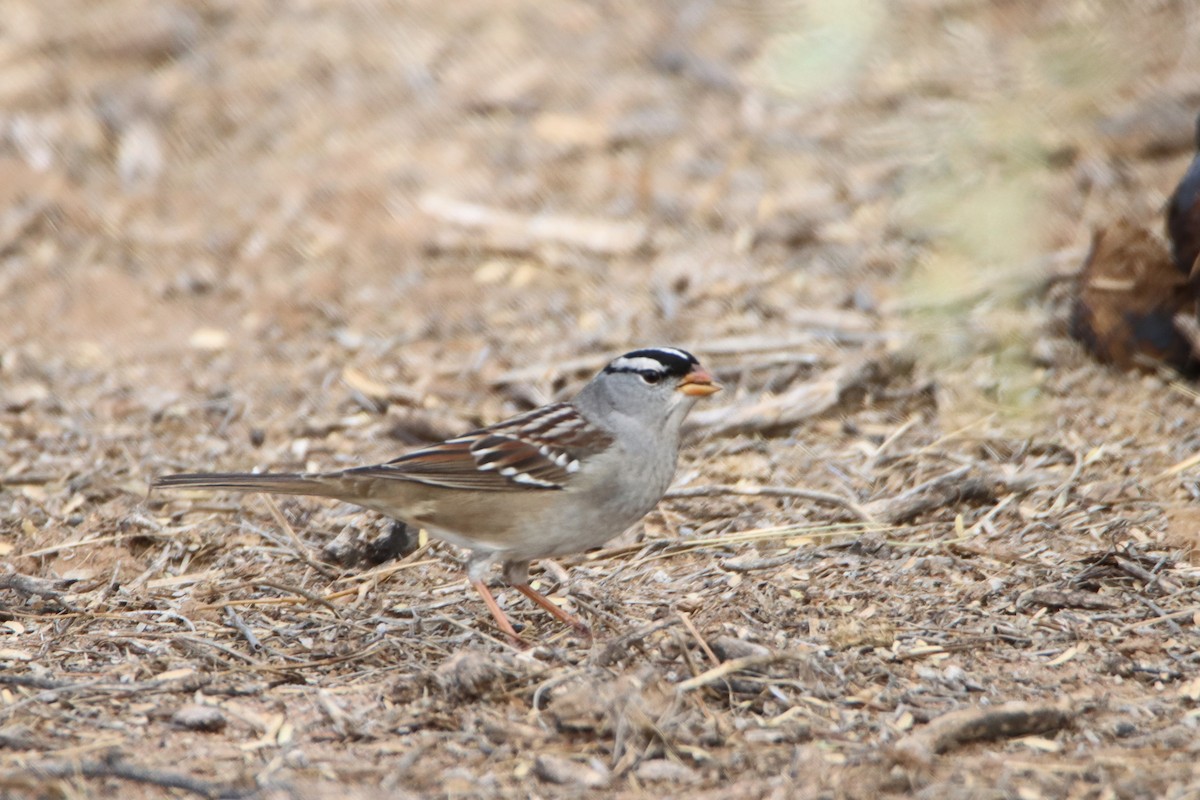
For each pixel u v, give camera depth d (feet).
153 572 30.83
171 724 23.67
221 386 40.93
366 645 26.71
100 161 54.19
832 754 22.27
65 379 41.60
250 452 37.14
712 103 55.52
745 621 26.99
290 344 43.60
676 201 50.01
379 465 27.25
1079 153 48.24
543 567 30.66
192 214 51.26
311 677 25.45
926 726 22.63
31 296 46.98
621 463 26.99
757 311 43.29
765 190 50.06
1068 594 27.40
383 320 44.75
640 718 22.66
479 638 27.07
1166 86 50.78
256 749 22.84
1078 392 37.29
